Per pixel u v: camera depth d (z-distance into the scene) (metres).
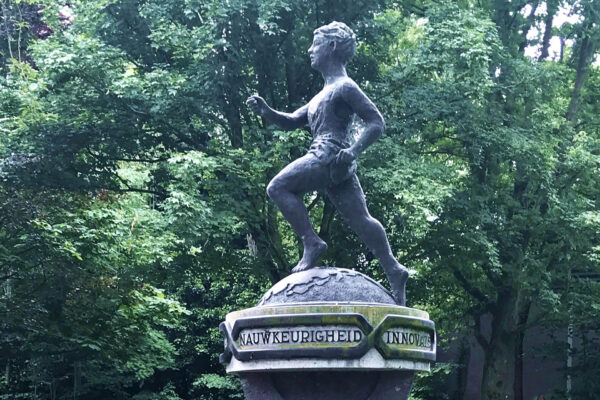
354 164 9.88
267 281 26.17
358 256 24.03
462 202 24.05
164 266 23.44
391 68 24.34
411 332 9.28
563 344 30.14
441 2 24.33
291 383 9.25
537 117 26.27
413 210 21.69
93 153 24.00
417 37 25.75
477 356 37.72
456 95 23.72
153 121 22.80
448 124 24.27
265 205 22.80
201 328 33.28
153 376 33.22
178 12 23.23
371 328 8.95
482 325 37.84
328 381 9.20
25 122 22.42
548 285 26.55
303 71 23.95
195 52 22.52
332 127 10.02
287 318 8.95
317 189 9.97
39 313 19.30
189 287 32.59
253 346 9.10
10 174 20.86
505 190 26.39
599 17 28.16
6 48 27.70
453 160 27.67
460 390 35.72
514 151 24.69
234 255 23.64
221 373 33.31
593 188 27.73
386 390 9.24
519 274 25.80
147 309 22.19
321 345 8.89
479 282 28.05
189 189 21.42
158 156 25.64
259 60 23.12
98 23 23.89
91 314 20.78
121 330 21.94
